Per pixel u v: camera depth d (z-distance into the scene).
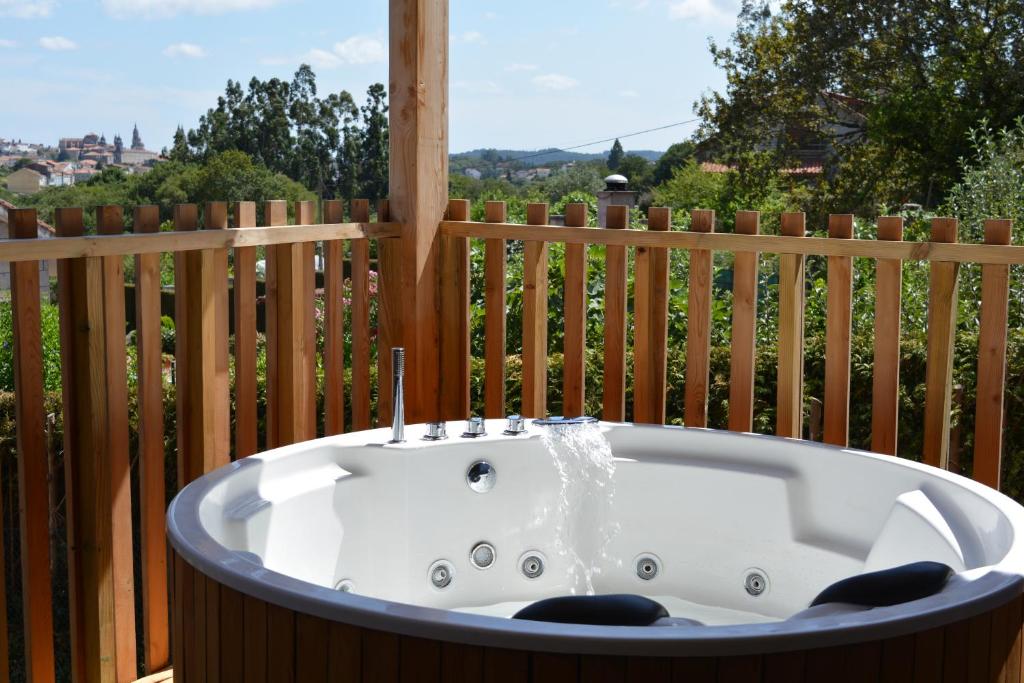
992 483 3.02
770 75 9.37
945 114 8.20
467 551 2.99
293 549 2.54
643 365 3.50
